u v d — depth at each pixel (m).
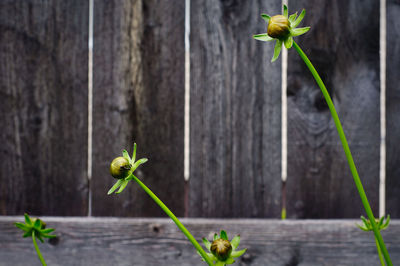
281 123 1.16
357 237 1.14
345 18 1.15
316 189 1.16
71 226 1.16
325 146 1.16
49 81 1.16
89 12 1.16
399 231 1.14
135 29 1.16
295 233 1.15
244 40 1.16
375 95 1.15
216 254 0.75
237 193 1.16
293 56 1.15
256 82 1.16
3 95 1.16
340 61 1.15
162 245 1.15
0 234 1.15
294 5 1.15
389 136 1.16
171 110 1.16
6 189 1.17
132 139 1.16
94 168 1.17
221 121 1.16
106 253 1.15
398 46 1.15
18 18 1.16
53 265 1.15
